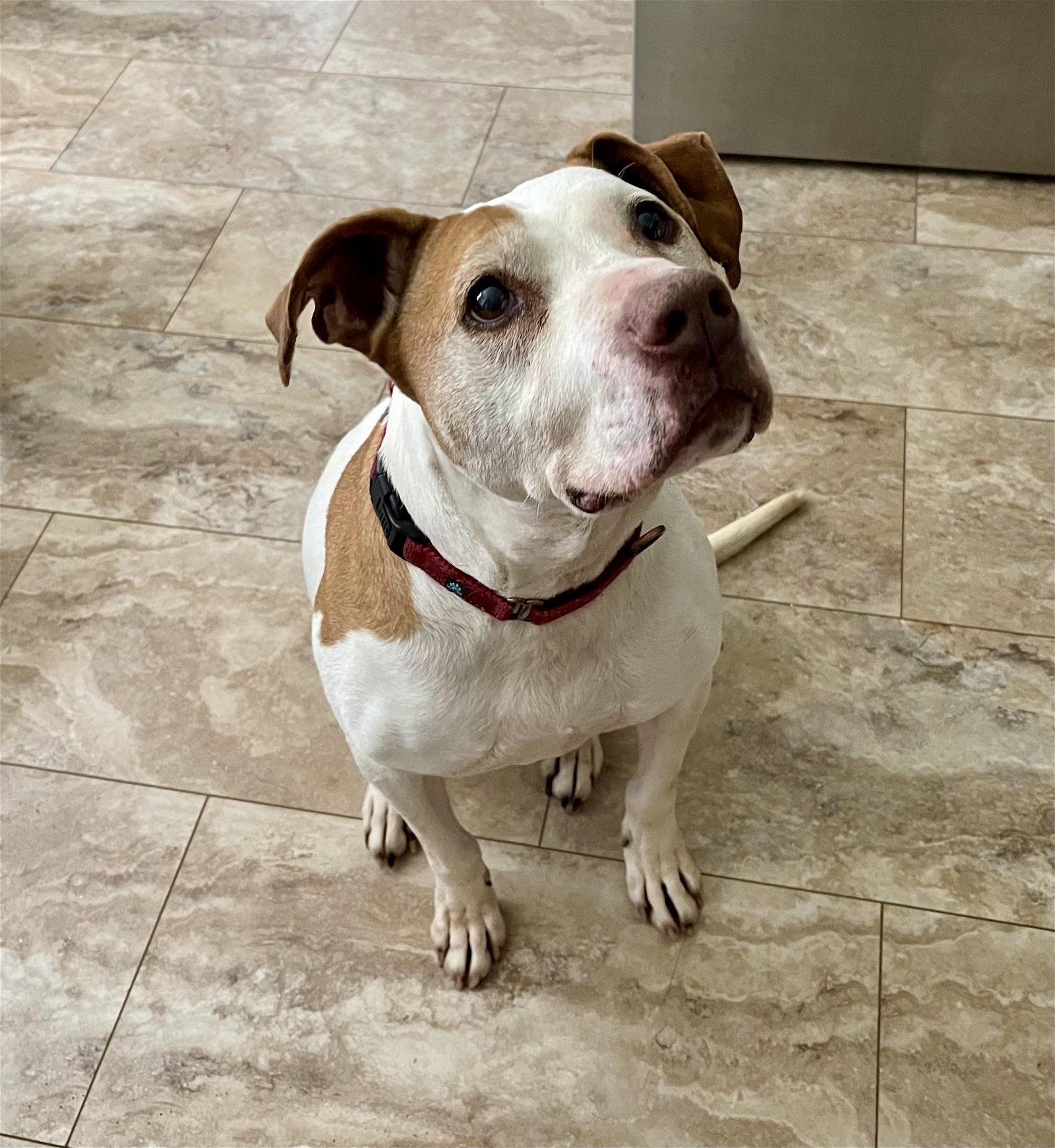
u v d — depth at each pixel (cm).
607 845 105
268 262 154
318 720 113
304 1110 93
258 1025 97
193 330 147
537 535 65
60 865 106
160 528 128
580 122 168
